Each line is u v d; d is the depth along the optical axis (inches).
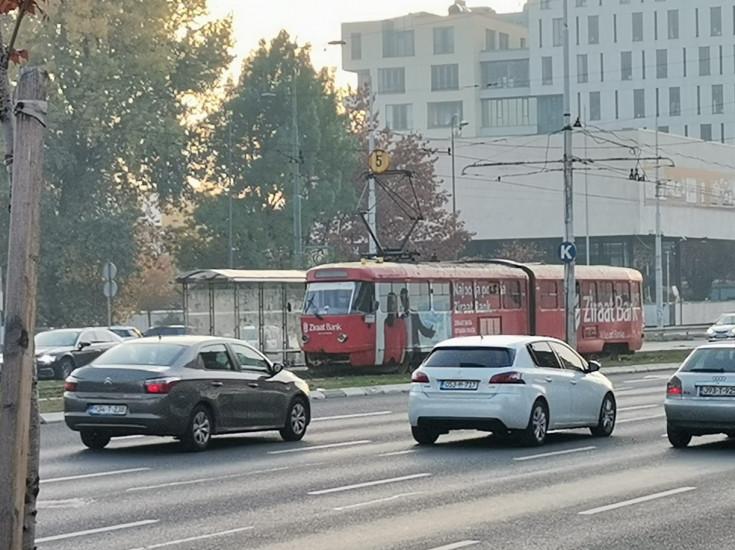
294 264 2714.1
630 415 1101.1
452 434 953.5
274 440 905.5
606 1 5334.6
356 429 981.8
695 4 5236.2
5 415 201.5
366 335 1621.6
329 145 2992.1
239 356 871.1
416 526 516.7
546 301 1948.8
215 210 2874.0
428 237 3230.8
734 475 688.4
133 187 2851.9
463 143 3946.9
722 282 4195.4
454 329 1765.5
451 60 5669.3
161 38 2645.2
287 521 533.0
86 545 478.6
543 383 856.3
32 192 205.5
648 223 3769.7
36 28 2504.9
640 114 5305.1
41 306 2588.6
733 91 5211.6
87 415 812.6
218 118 2970.0
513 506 573.0
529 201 3900.1
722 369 819.4
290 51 2984.7
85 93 2564.0
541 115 5433.1
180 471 717.9
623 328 2128.4
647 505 574.9
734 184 4175.7
